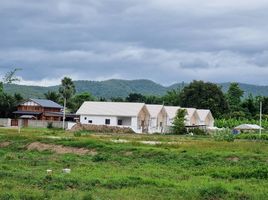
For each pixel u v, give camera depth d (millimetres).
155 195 20172
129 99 156125
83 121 98812
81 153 40562
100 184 22406
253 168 29266
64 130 82812
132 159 35938
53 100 136875
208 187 21422
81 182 22359
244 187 23109
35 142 45406
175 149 40656
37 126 98438
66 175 24938
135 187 22094
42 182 21969
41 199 18281
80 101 140125
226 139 63344
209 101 138000
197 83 141625
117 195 19734
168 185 22828
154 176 26750
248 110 145500
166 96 156375
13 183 21578
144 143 47500
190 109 109875
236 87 158625
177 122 91812
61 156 37625
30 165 30859
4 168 27609
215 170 29078
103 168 30000
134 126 96375
